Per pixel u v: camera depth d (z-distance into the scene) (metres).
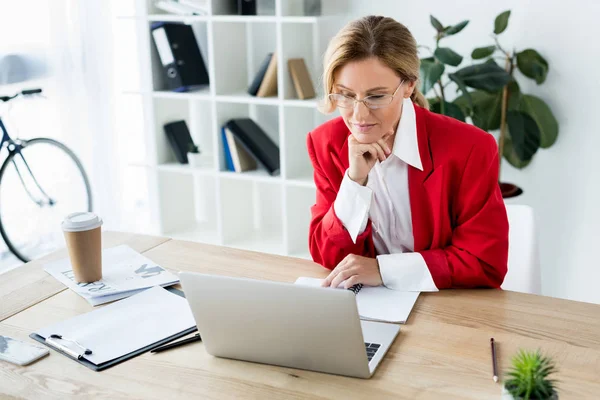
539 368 1.03
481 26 3.00
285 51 3.09
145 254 1.83
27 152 3.79
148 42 3.36
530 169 3.07
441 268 1.58
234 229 3.53
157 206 3.58
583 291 3.10
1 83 3.36
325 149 1.82
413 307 1.49
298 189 3.31
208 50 3.42
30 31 3.45
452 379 1.21
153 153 3.50
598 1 2.79
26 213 3.83
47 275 1.72
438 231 1.70
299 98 3.14
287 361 1.27
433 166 1.68
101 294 1.57
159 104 3.48
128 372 1.28
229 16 3.13
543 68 2.86
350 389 1.19
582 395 1.15
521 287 1.81
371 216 1.79
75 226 1.60
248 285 1.22
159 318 1.47
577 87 2.90
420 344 1.33
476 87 2.74
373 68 1.49
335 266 1.73
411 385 1.19
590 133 2.93
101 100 3.65
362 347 1.19
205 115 3.71
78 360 1.32
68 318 1.49
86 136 3.67
